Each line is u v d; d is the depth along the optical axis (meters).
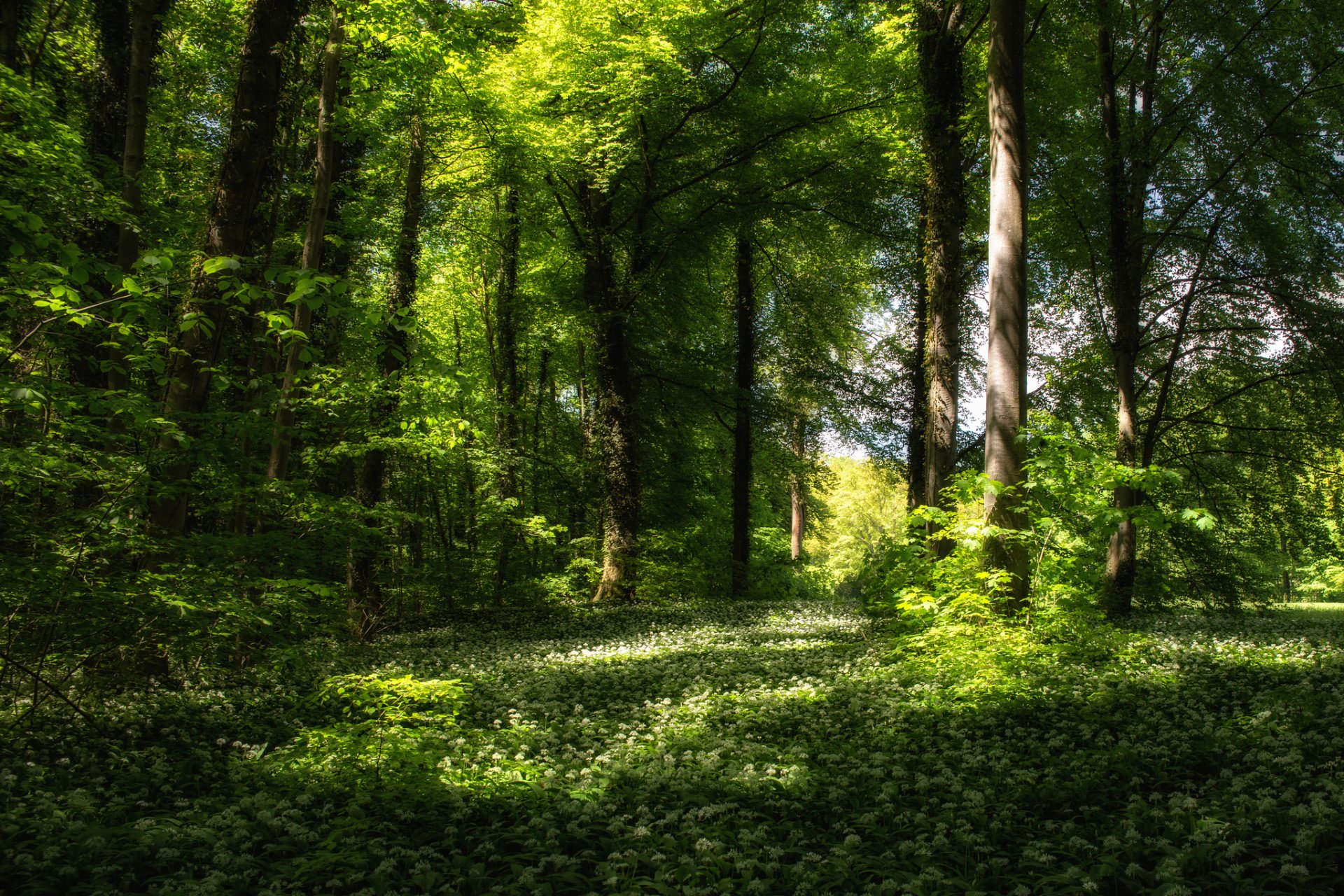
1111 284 17.83
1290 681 8.18
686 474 28.92
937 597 10.49
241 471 8.59
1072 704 7.19
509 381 25.33
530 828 4.59
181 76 16.83
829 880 3.86
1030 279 21.02
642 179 22.08
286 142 13.26
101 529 6.49
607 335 22.14
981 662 8.35
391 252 16.20
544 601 20.30
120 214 9.94
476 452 17.78
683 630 15.34
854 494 54.38
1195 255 18.06
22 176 9.05
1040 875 3.82
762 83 20.86
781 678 9.55
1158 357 19.53
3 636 6.17
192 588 6.60
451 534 22.38
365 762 5.50
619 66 18.39
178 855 4.04
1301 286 16.80
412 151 16.33
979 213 19.97
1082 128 17.70
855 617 16.91
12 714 6.49
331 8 11.71
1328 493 19.92
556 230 23.89
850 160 21.23
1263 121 16.48
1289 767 5.06
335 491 15.72
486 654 12.45
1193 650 10.16
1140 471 8.99
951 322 13.69
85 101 14.18
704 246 23.25
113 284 5.80
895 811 4.84
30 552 6.37
